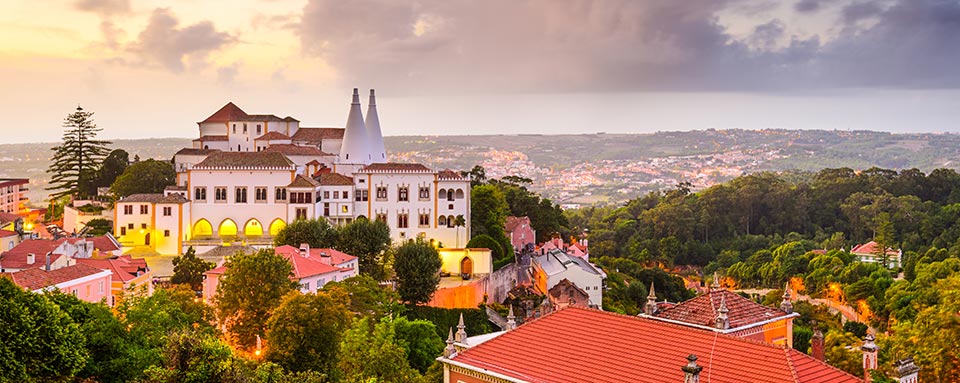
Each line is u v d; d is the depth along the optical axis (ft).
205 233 588.91
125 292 378.73
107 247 506.89
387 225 543.80
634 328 217.56
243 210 588.09
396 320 365.61
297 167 617.21
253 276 343.05
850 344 401.49
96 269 383.45
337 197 587.27
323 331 297.94
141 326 270.05
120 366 249.55
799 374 189.37
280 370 241.96
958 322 337.52
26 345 221.87
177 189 604.90
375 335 340.80
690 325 229.86
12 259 424.46
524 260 654.12
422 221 592.19
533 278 616.80
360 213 590.55
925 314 348.18
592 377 206.39
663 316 239.71
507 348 224.74
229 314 345.10
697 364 195.52
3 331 219.41
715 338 205.87
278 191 589.32
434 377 292.81
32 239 489.26
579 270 560.20
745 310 237.45
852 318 638.12
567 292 533.14
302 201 579.07
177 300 332.80
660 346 209.36
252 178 587.68
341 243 501.15
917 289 584.81
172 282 459.32
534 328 229.04
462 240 591.78
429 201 592.19
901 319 538.88
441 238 592.60
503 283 573.33
